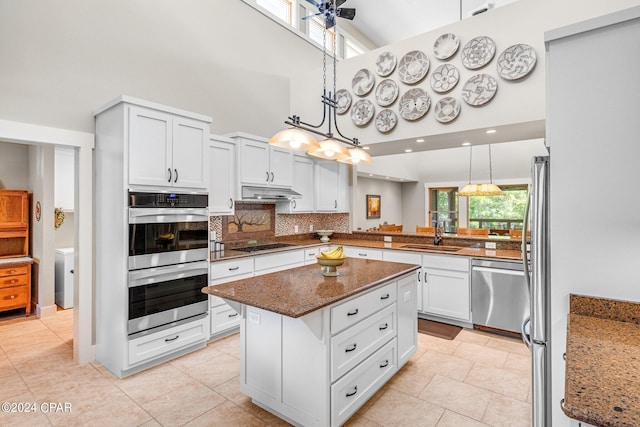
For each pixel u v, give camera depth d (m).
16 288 4.05
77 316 2.88
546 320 1.42
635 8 1.25
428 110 3.75
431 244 4.57
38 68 2.72
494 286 3.43
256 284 2.23
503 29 3.27
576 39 1.36
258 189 4.02
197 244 3.07
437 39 3.67
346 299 2.01
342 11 3.38
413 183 9.84
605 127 1.31
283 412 2.05
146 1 3.47
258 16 4.71
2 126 2.53
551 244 1.41
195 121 3.07
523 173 7.98
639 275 1.27
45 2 2.76
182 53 3.80
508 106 3.24
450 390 2.42
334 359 1.91
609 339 1.15
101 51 3.10
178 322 2.91
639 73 1.26
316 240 5.30
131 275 2.61
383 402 2.28
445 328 3.67
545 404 1.43
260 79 4.71
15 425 2.03
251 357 2.21
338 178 5.31
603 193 1.32
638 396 0.81
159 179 2.80
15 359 2.95
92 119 3.01
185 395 2.37
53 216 4.12
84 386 2.49
